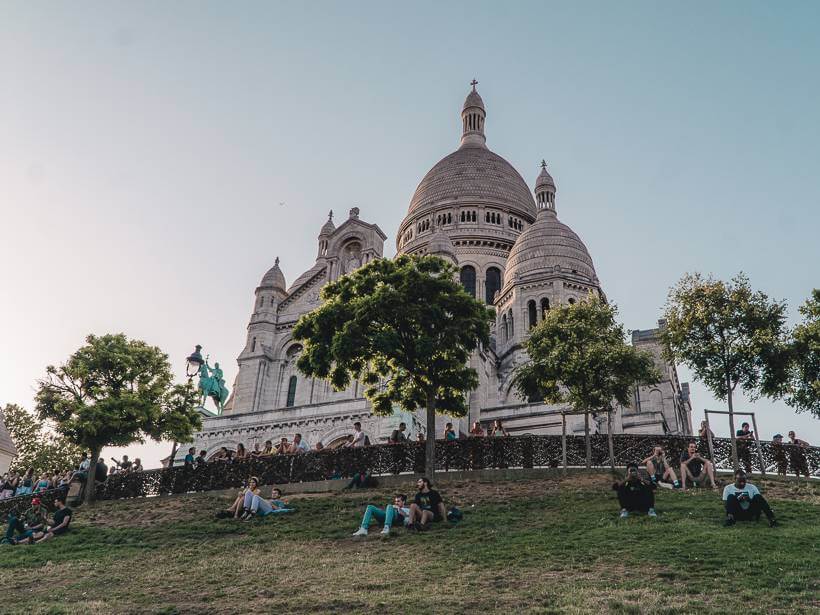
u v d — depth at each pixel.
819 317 34.53
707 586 15.54
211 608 16.33
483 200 94.69
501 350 73.31
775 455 30.91
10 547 25.30
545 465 33.09
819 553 17.39
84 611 16.69
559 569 17.58
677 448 32.62
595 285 73.56
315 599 16.31
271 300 70.00
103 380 38.44
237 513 27.05
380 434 49.31
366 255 67.50
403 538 21.91
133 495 35.47
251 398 64.81
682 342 32.78
